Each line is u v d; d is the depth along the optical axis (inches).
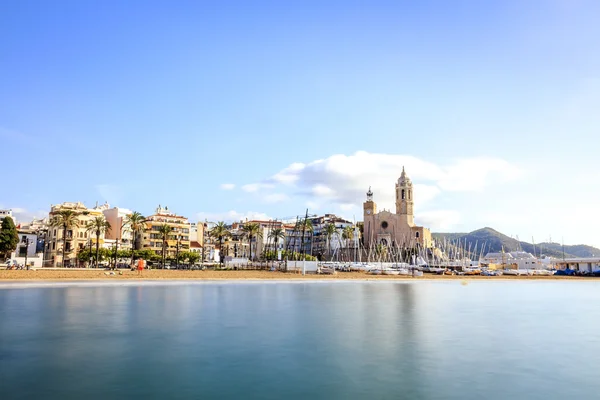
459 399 847.1
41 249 7288.4
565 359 1147.3
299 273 5629.9
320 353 1182.9
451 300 2684.5
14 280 3417.8
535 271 7337.6
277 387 904.9
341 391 884.6
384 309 2130.9
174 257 7347.4
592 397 863.7
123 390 878.4
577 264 7775.6
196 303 2279.8
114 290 2989.7
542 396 869.2
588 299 2883.9
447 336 1443.2
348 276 5369.1
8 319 1691.7
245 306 2185.0
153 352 1181.1
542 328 1637.6
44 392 863.7
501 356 1174.3
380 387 910.4
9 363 1063.6
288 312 1971.0
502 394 878.4
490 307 2317.9
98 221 5984.3
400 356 1162.0
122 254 6614.2
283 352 1192.8
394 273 6225.4
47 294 2632.9
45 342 1290.6
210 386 907.4
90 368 1027.9
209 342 1309.1
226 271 5708.7
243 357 1135.6
